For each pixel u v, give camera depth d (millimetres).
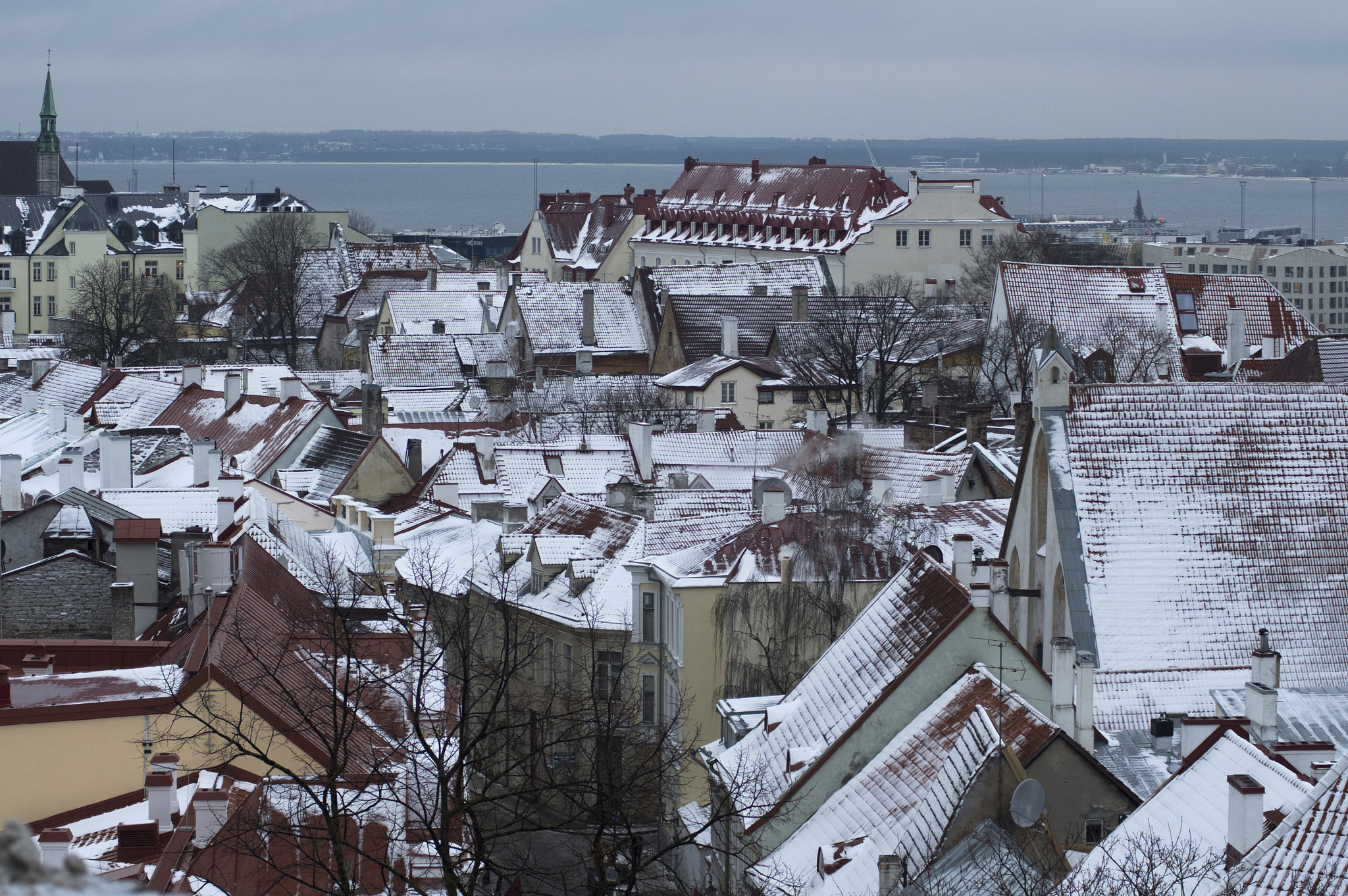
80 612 82562
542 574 90500
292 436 140875
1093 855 44875
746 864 52906
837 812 53906
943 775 49469
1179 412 70312
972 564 69438
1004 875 44281
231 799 46344
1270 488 69250
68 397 176125
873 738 55500
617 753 61312
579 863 53406
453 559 99750
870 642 59812
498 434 150000
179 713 49938
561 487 113562
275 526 95688
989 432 133500
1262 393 71000
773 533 81625
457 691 66125
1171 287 180750
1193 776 46781
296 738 50438
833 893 48594
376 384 194000
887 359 178250
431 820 44031
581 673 84000
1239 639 66312
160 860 41875
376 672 61438
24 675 57844
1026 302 178500
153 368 195875
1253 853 37812
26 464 132125
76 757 49156
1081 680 56312
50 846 39469
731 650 78250
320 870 43125
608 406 164875
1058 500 68375
